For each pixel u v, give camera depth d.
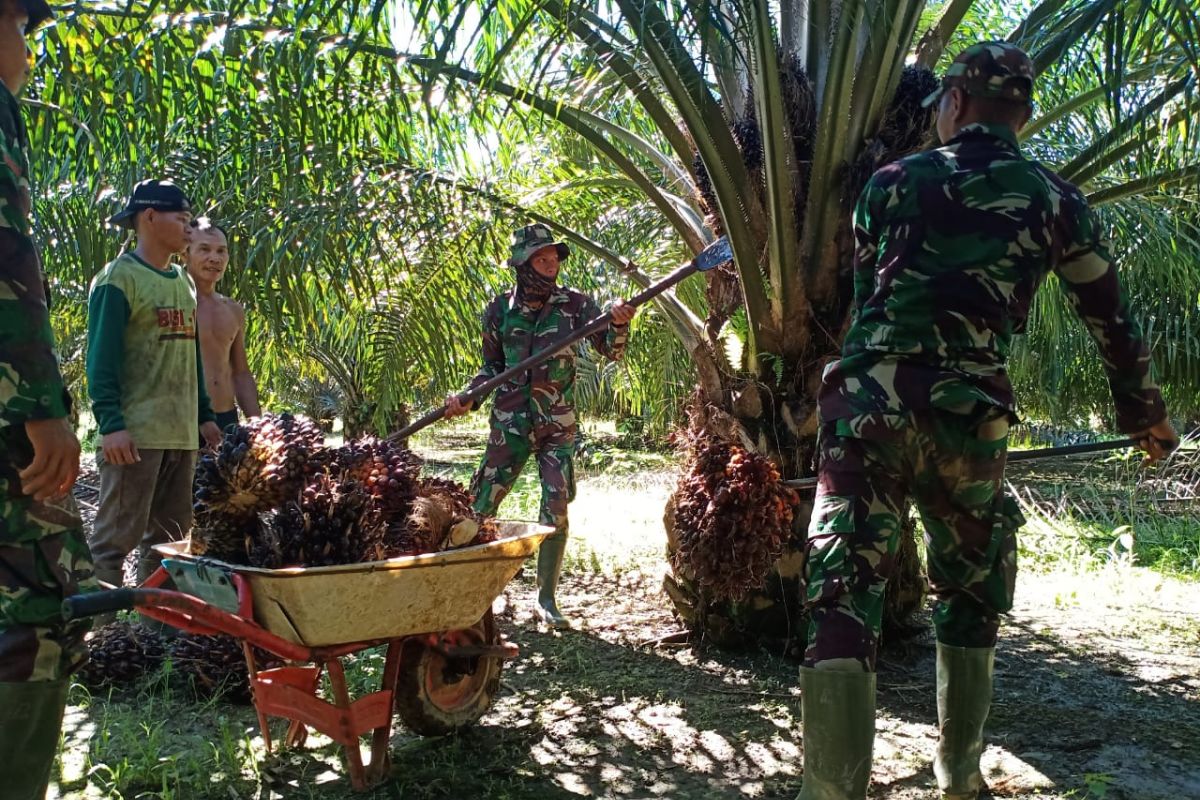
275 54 3.66
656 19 3.43
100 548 3.77
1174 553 6.00
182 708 3.42
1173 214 5.01
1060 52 3.53
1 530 2.02
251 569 2.56
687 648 4.10
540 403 4.53
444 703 3.11
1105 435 11.26
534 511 7.51
